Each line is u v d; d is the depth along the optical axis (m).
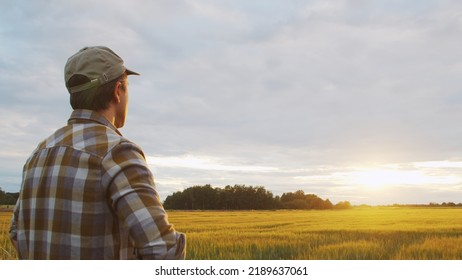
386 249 8.48
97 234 1.38
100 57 1.57
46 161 1.50
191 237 10.23
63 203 1.40
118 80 1.60
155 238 1.31
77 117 1.56
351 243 9.02
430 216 18.81
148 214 1.33
